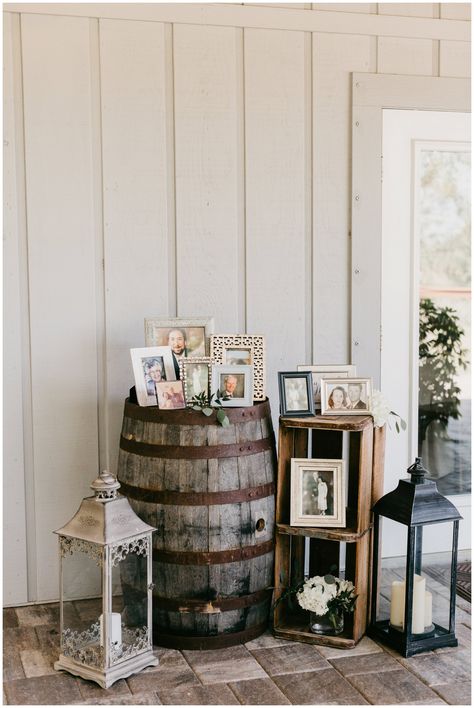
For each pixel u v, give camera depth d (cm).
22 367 304
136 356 277
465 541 361
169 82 313
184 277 319
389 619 278
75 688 241
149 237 314
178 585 263
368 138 334
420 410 356
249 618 271
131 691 239
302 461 277
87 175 306
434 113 344
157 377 279
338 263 335
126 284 312
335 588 267
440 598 273
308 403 280
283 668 253
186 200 317
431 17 339
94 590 252
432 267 353
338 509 273
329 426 266
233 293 324
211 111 317
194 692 237
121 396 313
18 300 301
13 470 304
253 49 320
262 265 327
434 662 257
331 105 331
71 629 251
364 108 332
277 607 277
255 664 256
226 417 261
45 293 304
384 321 345
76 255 307
